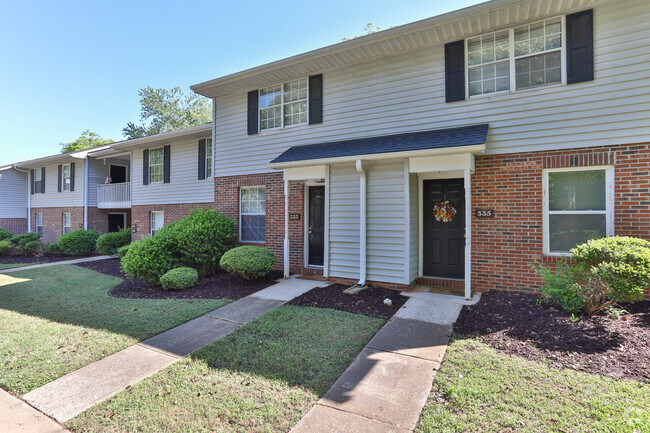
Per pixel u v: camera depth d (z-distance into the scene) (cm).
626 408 255
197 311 550
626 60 511
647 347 345
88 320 521
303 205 820
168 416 274
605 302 449
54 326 496
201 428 258
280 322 482
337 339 420
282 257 852
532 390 285
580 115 538
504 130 592
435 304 544
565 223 557
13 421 274
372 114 725
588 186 542
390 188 648
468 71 628
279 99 862
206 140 1140
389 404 279
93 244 1486
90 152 1572
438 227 691
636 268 387
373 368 342
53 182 1834
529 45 577
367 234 673
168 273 716
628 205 508
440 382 308
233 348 401
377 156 599
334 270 717
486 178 604
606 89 522
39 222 1948
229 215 952
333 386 312
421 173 669
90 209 1644
